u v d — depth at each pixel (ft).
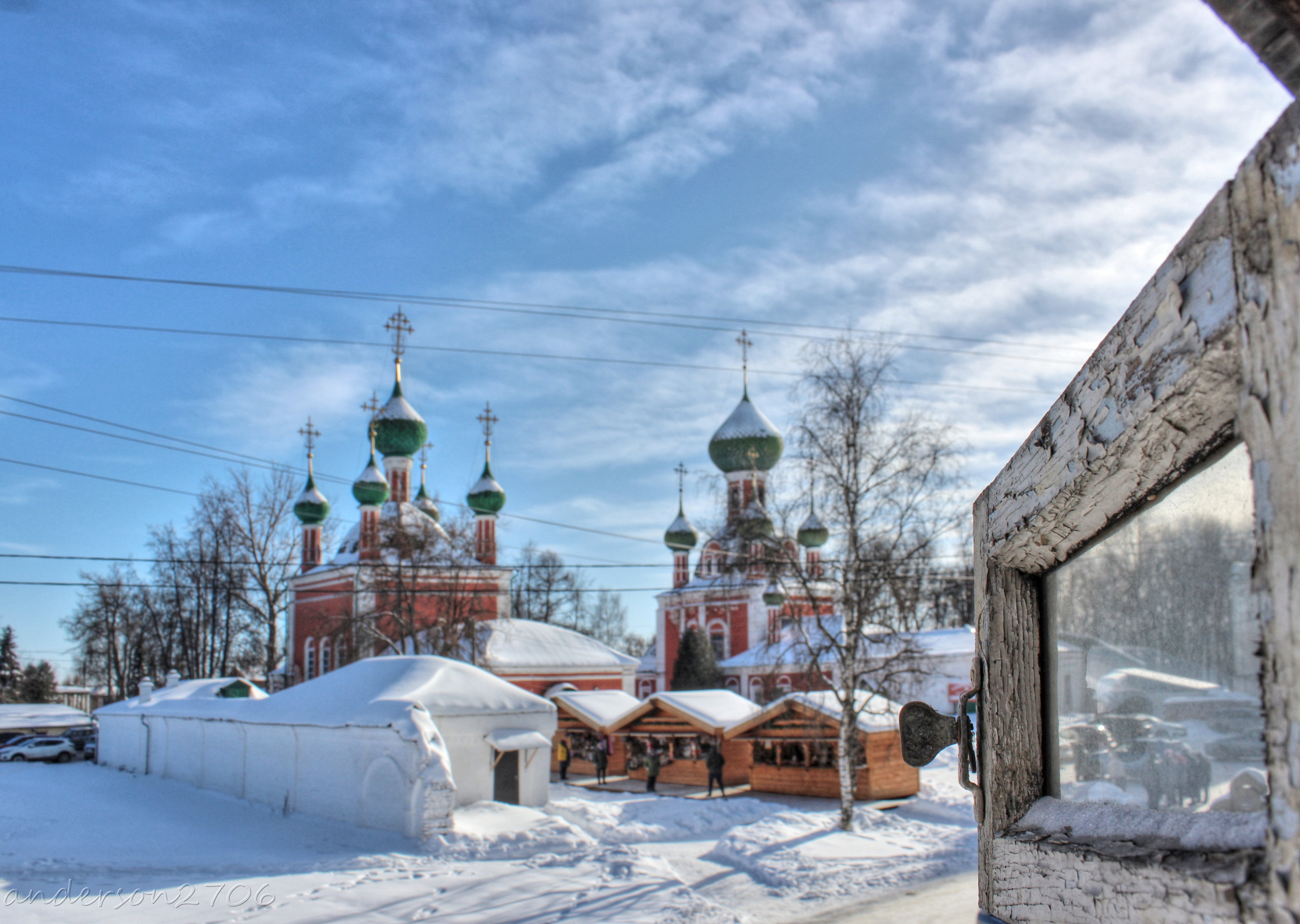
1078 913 7.02
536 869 48.93
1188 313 5.49
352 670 76.38
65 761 142.61
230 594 159.74
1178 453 6.21
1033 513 8.07
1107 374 6.60
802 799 88.74
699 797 90.33
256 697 110.32
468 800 69.62
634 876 46.91
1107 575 7.72
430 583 139.44
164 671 175.94
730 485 75.46
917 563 68.03
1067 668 8.54
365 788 61.72
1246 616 5.80
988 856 9.12
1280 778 4.67
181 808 72.33
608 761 111.04
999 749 9.00
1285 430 4.59
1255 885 4.92
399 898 42.70
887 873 51.31
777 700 93.86
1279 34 5.75
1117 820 7.10
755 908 45.50
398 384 175.94
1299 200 4.42
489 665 134.31
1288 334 4.55
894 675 68.49
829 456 67.82
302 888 44.47
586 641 166.20
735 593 178.60
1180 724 6.59
